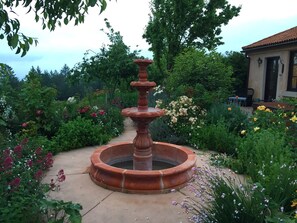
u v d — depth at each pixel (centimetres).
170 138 602
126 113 384
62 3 204
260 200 228
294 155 398
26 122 574
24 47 191
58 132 581
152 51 1247
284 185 262
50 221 226
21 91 623
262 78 1287
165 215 296
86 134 577
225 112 642
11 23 182
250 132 513
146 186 348
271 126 514
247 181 288
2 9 178
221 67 836
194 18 1183
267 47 1203
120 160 487
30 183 279
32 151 413
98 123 673
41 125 590
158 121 647
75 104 724
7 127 569
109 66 953
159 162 493
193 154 434
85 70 985
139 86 382
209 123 634
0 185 243
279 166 314
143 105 399
